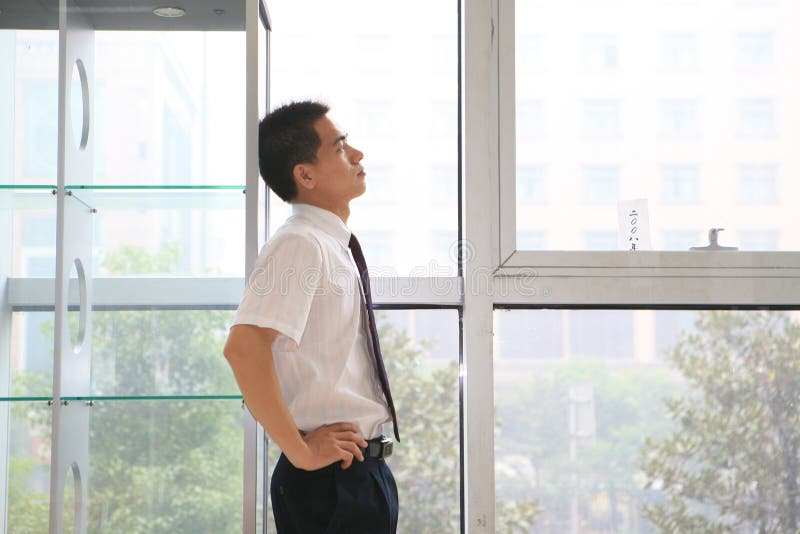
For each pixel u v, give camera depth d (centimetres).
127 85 169
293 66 214
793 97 215
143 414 167
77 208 163
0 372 188
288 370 165
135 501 166
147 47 169
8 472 188
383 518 164
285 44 214
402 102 215
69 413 161
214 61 169
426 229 214
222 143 169
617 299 207
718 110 215
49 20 191
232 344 152
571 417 210
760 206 214
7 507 188
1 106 192
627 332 212
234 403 169
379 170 214
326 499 161
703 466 211
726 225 213
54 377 157
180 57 169
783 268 208
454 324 212
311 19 214
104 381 166
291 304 155
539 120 213
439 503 210
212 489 168
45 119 193
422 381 211
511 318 211
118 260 166
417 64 216
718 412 212
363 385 172
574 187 212
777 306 212
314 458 155
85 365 165
